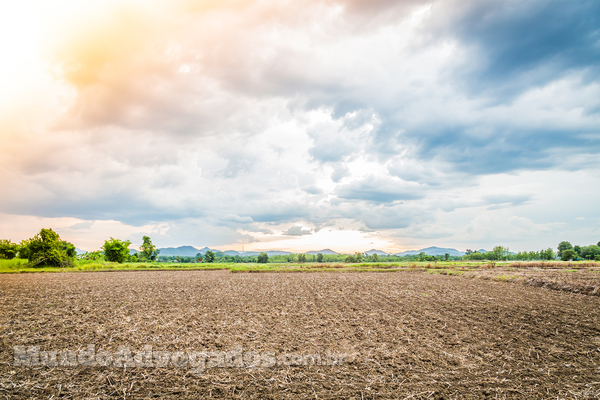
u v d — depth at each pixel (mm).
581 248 117125
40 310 15141
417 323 12508
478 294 20344
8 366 7957
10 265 50312
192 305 16516
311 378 7324
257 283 27984
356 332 11227
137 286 25641
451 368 7996
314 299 18438
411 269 46281
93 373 7555
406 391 6734
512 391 6816
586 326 11961
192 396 6480
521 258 112875
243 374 7547
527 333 11070
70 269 48531
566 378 7473
